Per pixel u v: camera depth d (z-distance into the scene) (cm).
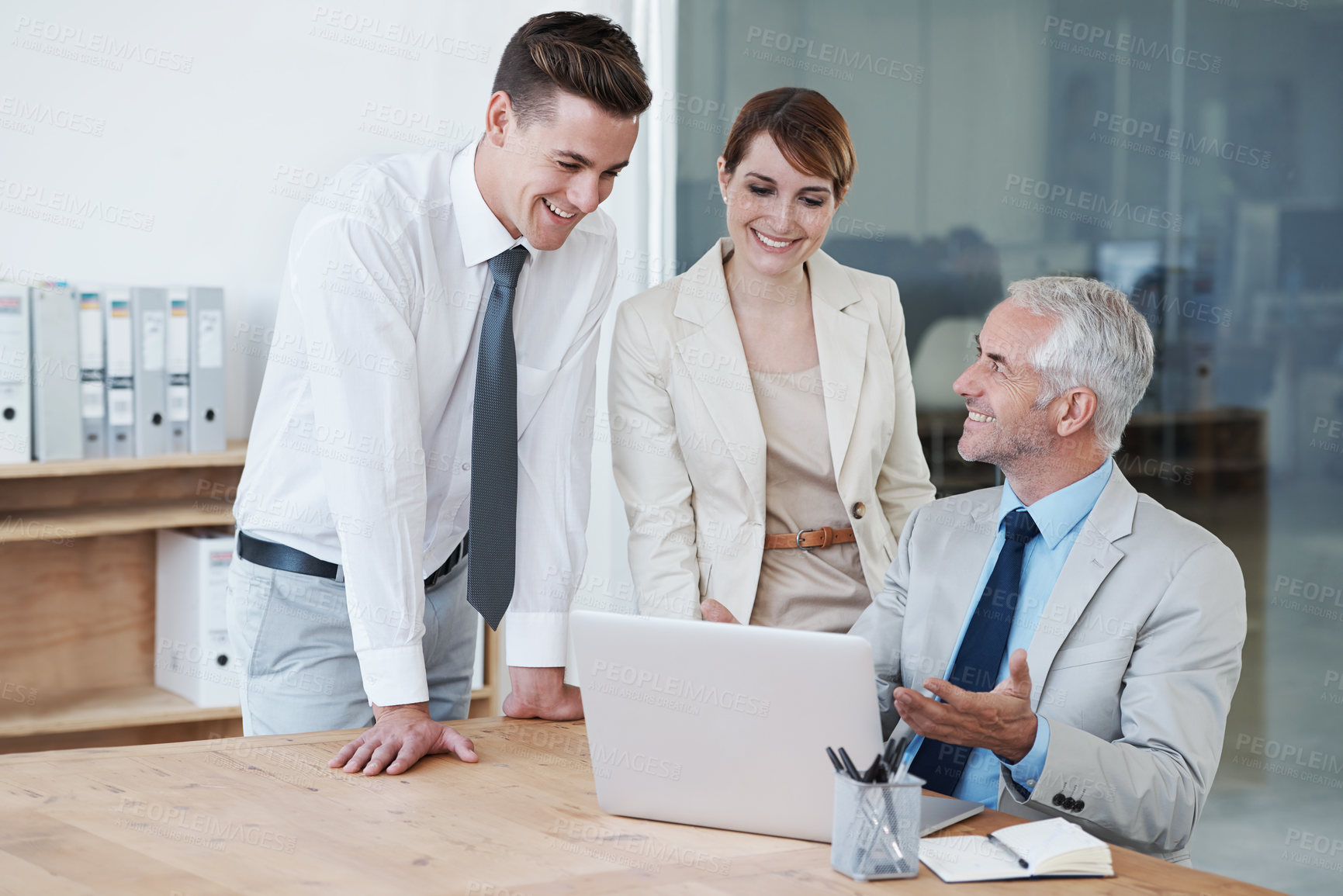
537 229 185
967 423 183
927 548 196
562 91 173
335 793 155
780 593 231
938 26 327
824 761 139
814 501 236
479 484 189
